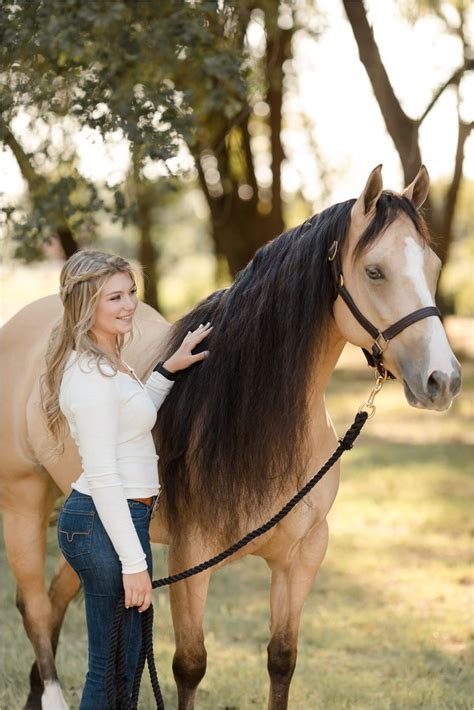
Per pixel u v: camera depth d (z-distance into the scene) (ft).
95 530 9.50
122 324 9.82
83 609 19.75
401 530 27.40
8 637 17.83
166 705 14.66
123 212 18.86
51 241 19.26
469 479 34.45
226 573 23.44
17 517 13.69
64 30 15.72
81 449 9.34
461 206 78.79
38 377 13.48
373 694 15.33
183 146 17.94
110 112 16.75
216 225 54.54
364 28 31.45
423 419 49.62
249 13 22.25
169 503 11.26
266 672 16.33
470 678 16.11
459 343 76.23
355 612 19.94
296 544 11.55
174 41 17.17
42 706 13.29
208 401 10.98
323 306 10.52
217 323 11.37
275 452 10.67
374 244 9.87
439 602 20.80
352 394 59.88
